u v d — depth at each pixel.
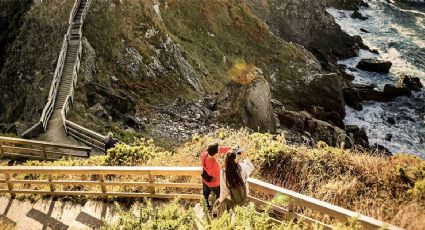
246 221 6.79
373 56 63.03
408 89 50.81
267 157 12.26
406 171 10.69
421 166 10.82
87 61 33.84
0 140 19.55
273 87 50.34
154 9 45.16
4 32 40.28
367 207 9.66
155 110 33.03
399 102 49.94
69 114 26.98
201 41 50.31
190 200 11.17
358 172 11.30
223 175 8.66
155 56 40.75
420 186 9.73
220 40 52.03
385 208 9.71
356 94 49.44
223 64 49.97
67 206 12.15
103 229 8.18
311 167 11.72
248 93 33.34
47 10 38.41
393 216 9.21
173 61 42.09
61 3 38.22
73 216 11.70
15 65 37.94
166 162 14.17
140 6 42.62
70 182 12.26
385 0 81.00
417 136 44.56
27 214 12.05
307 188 11.16
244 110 32.72
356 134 42.34
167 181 12.34
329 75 49.66
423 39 67.25
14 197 12.91
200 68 45.72
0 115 36.56
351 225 6.97
